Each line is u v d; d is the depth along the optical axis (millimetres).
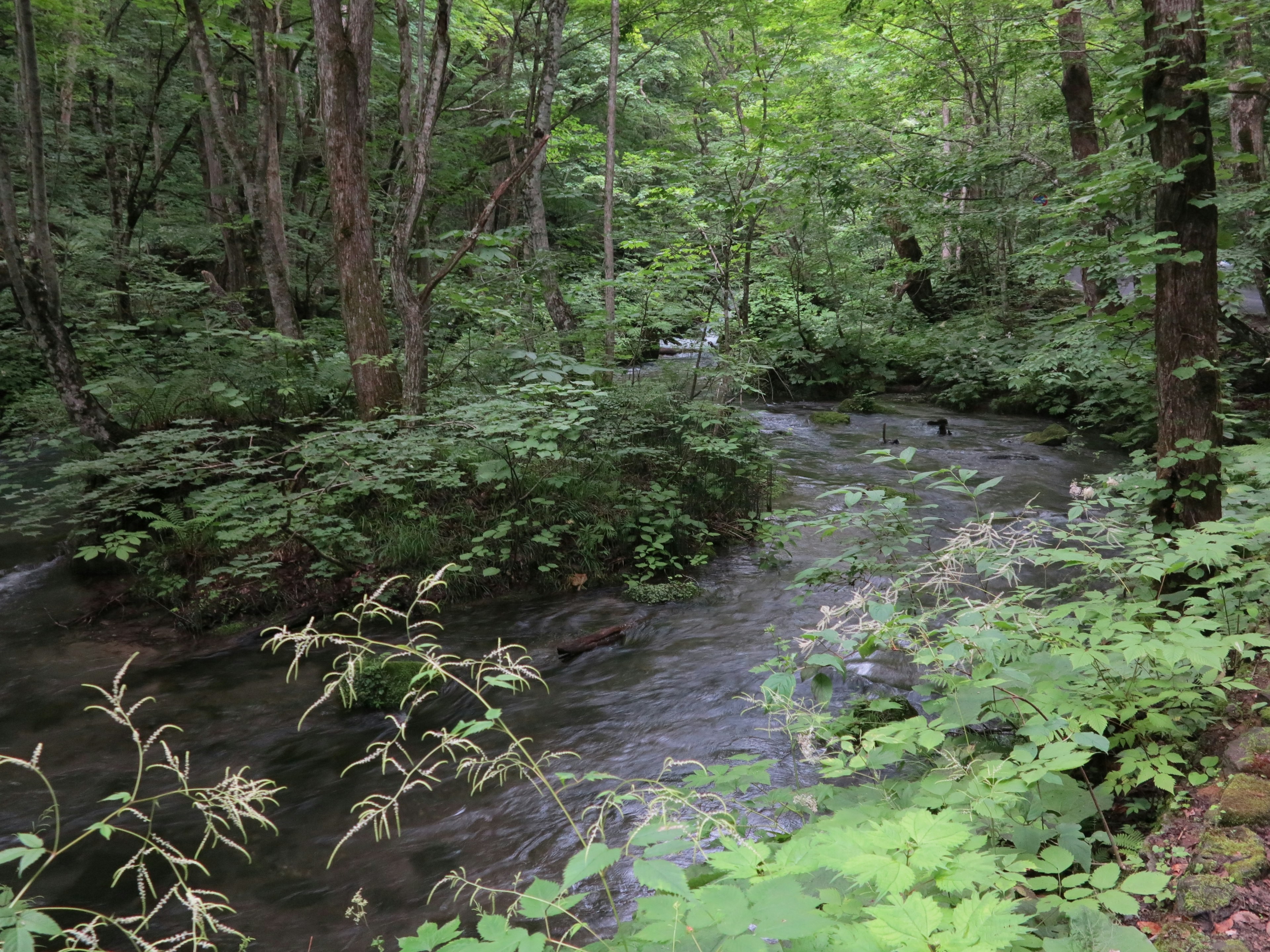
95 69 12766
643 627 6613
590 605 7133
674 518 8141
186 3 9781
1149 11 4387
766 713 4934
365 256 8172
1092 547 4496
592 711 5242
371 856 3896
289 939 3346
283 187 15625
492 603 7254
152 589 7035
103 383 8180
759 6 12211
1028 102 16094
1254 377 11406
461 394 8477
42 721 5379
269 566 6832
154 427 8312
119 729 5262
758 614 6734
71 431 7578
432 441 7660
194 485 7887
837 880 2348
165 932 3441
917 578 4441
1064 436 12844
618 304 11305
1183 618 3230
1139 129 4449
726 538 8594
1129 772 3033
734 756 4461
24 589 7289
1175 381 4453
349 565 7227
